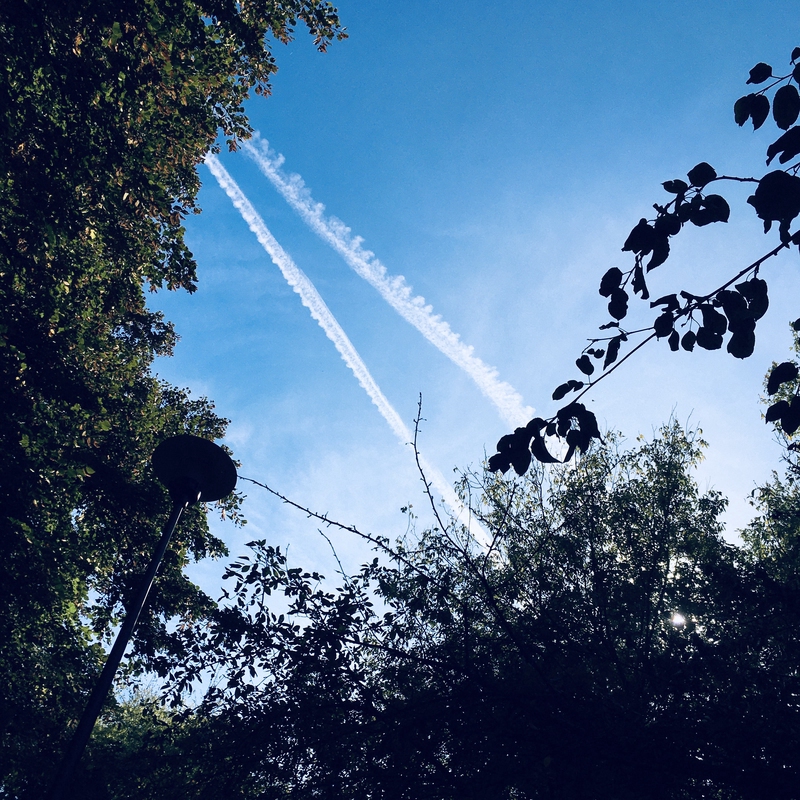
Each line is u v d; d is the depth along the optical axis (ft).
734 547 30.07
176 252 34.73
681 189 8.11
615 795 15.12
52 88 28.40
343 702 18.25
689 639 18.98
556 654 19.47
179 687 19.07
